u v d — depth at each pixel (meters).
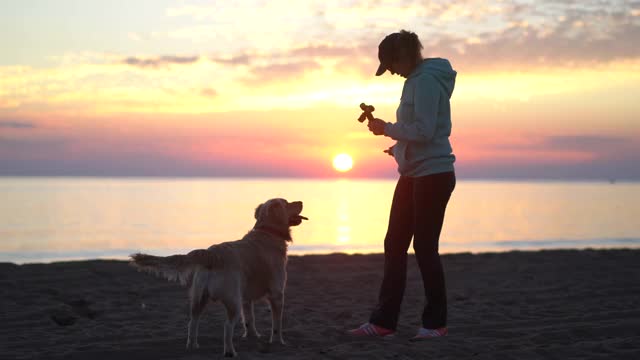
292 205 6.10
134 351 5.37
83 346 5.55
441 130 5.66
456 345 5.43
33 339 5.84
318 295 8.58
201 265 5.26
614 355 5.05
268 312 7.43
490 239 32.44
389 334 5.94
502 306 7.58
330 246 26.66
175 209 74.44
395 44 5.66
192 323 5.45
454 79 5.76
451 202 104.00
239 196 140.88
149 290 8.80
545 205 91.56
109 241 31.67
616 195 163.88
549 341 5.71
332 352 5.23
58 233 37.16
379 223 47.25
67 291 8.59
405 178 5.87
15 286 8.80
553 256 13.26
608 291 8.69
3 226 43.31
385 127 5.55
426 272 5.73
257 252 5.65
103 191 179.00
